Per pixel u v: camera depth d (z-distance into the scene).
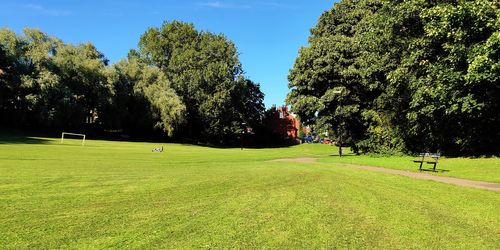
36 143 44.69
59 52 70.31
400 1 31.23
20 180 16.47
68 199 12.77
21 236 8.52
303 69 46.56
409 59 29.61
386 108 40.84
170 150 52.06
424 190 16.84
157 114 77.38
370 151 43.06
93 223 9.82
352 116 44.88
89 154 33.72
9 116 67.19
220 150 64.25
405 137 38.62
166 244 8.30
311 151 67.44
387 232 9.78
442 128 33.75
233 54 91.56
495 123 30.83
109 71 74.56
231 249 8.12
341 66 43.28
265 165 30.39
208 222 10.28
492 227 10.54
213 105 86.50
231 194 14.87
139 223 9.96
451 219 11.34
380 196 15.06
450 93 27.36
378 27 34.03
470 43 25.14
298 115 49.25
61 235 8.70
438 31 25.42
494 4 23.77
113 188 15.44
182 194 14.52
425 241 9.11
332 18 47.75
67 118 67.31
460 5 24.16
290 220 10.76
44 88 63.88
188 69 88.62
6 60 64.12
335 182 19.17
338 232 9.65
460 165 27.22
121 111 76.25
